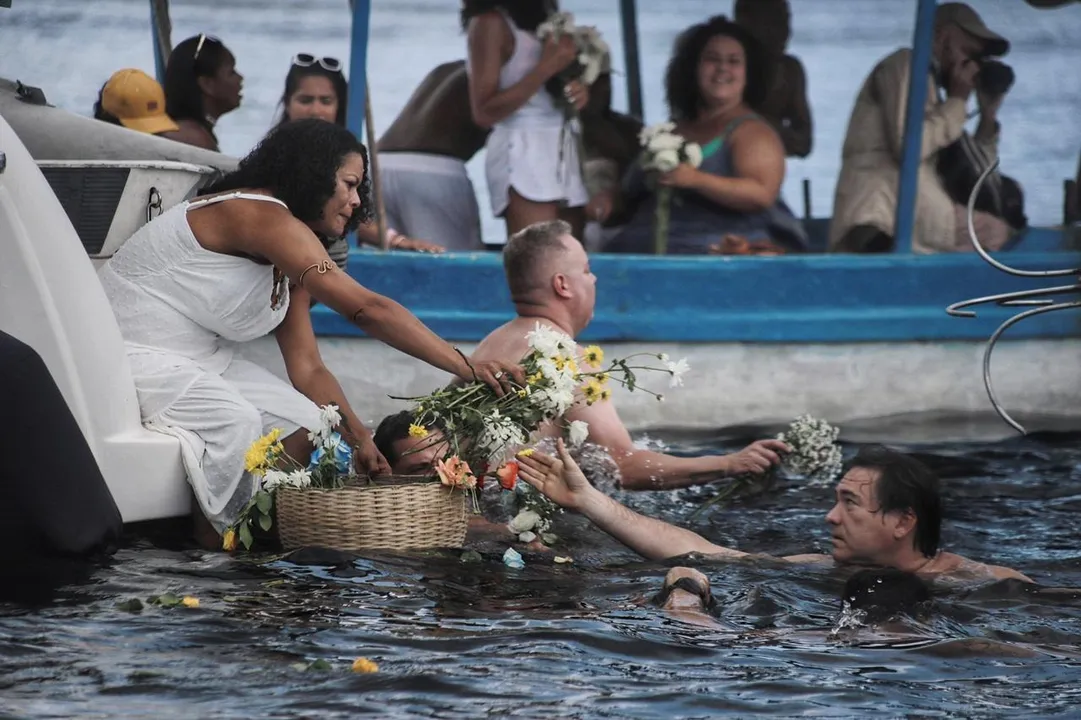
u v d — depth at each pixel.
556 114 29.58
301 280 15.82
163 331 16.55
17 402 14.36
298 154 16.19
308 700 10.09
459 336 27.69
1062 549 16.97
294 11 29.62
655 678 10.91
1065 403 29.39
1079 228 30.70
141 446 15.74
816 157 31.20
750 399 28.59
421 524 15.05
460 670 10.91
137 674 10.59
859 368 28.84
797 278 28.61
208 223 16.25
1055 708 10.38
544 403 15.38
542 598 13.49
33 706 9.80
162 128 25.23
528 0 29.08
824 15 30.78
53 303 15.47
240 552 15.21
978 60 30.61
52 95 30.38
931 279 29.00
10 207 15.34
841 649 11.94
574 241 19.48
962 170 30.62
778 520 18.50
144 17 30.41
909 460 15.20
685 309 28.39
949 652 11.82
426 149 29.95
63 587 13.43
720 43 30.03
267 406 16.64
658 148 29.06
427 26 29.81
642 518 15.61
